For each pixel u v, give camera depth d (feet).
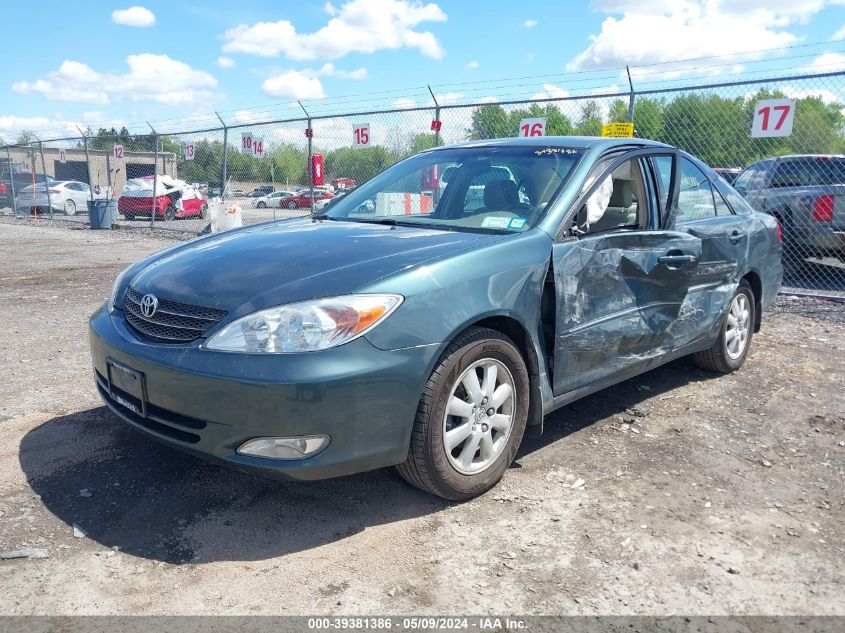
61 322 22.20
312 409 8.59
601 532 9.67
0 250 44.57
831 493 10.96
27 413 13.61
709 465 11.92
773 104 26.18
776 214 31.22
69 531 9.39
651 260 12.80
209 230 47.85
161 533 9.41
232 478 11.02
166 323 9.66
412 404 9.30
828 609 8.09
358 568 8.71
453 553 9.09
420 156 15.29
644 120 30.19
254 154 48.01
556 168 12.51
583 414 14.25
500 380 10.59
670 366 17.70
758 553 9.23
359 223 12.96
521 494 10.74
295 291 9.20
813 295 27.91
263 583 8.36
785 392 15.84
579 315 11.50
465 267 9.98
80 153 100.12
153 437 9.80
